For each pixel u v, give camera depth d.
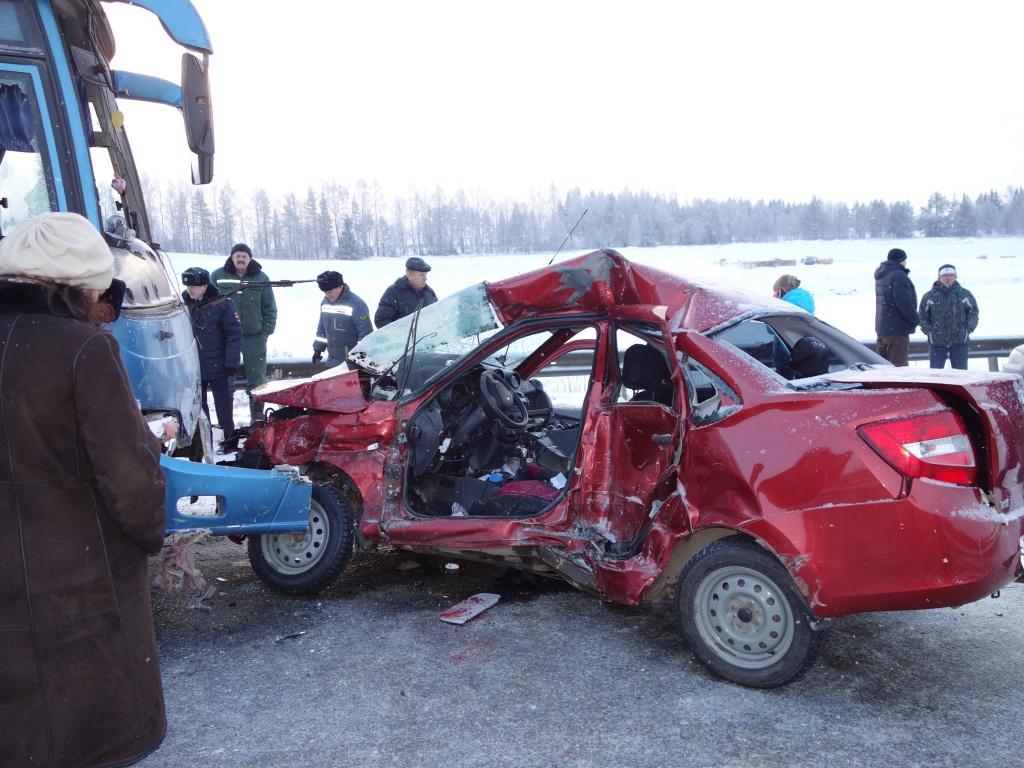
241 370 8.99
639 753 2.85
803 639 3.13
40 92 3.87
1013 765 2.73
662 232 141.12
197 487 3.79
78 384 2.30
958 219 176.25
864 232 181.50
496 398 4.66
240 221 115.12
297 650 3.76
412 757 2.86
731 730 2.99
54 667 2.31
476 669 3.53
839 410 3.08
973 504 2.92
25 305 2.32
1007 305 23.52
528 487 4.52
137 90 5.25
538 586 4.56
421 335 4.63
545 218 138.50
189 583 4.59
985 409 2.99
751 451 3.20
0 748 2.29
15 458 2.26
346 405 4.53
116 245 4.22
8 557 2.26
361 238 122.00
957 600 2.89
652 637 3.84
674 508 3.49
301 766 2.81
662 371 4.00
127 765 2.46
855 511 2.96
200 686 3.42
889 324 10.60
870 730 2.97
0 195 3.84
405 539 4.27
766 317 3.86
